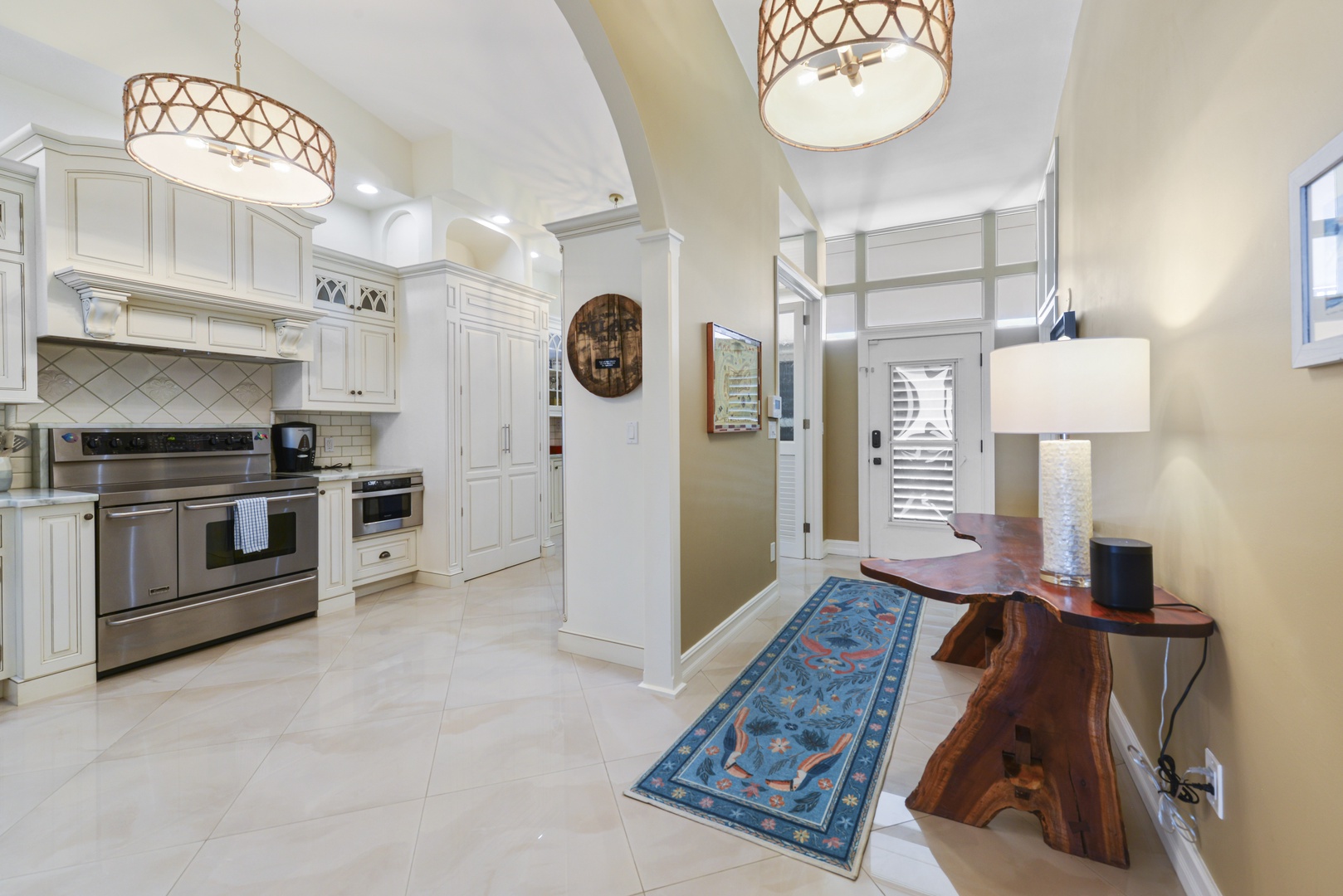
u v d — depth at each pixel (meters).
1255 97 1.03
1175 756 1.46
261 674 2.53
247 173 2.38
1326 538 0.83
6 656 2.23
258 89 3.00
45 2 2.33
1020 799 1.51
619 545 2.67
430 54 3.11
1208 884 1.23
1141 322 1.69
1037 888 1.35
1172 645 1.47
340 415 4.04
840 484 5.09
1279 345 0.96
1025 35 2.66
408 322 4.05
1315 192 0.83
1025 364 1.47
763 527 3.42
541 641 2.93
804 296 4.59
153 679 2.47
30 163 2.50
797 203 4.04
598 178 4.45
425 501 3.99
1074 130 2.69
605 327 2.67
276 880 1.36
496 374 4.37
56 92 2.68
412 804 1.64
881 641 2.92
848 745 1.95
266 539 3.01
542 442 4.86
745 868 1.41
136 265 2.70
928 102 1.66
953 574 1.64
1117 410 1.38
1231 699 1.14
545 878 1.37
